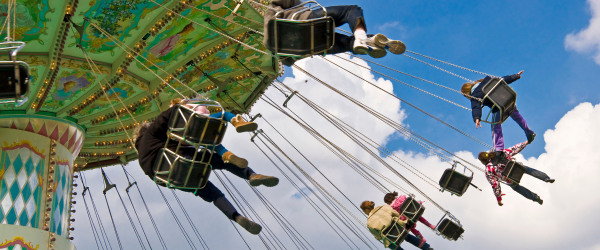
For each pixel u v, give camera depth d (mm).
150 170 8250
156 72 14117
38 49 12398
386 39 7273
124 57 13086
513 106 10250
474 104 10398
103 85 13812
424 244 12789
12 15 11289
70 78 13453
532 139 12711
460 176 12750
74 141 15219
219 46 13844
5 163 13898
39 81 13078
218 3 12500
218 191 8336
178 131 7996
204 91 15344
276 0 7582
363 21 7414
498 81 10062
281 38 7336
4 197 13695
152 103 15195
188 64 14141
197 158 8266
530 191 13125
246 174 8039
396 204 12594
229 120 7980
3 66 7371
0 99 7547
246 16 13109
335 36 7539
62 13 11422
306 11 7336
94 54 13023
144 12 12133
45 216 14188
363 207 12867
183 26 13000
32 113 14234
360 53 7367
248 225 8047
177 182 8102
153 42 13172
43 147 14492
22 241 13602
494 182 13125
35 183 14172
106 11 11891
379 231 12344
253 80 15531
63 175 14914
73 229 15352
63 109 14523
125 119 15539
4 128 14102
